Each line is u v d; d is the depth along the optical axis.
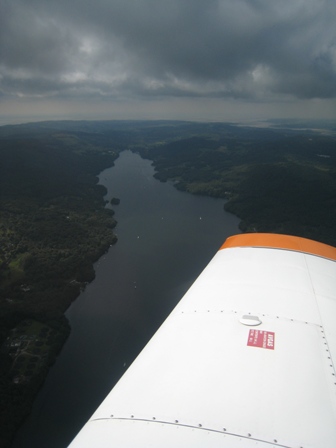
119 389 4.35
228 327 5.42
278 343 4.97
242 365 4.52
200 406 3.87
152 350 5.10
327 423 3.65
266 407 3.83
